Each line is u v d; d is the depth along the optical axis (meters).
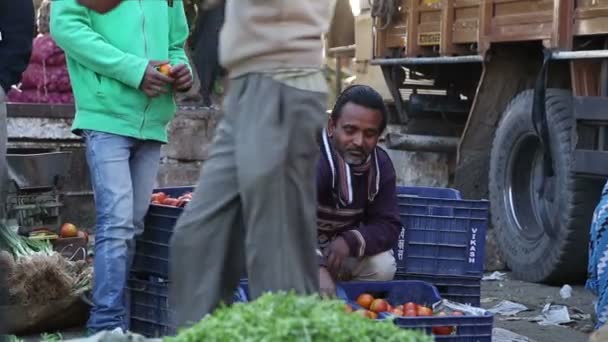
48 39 11.08
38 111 10.86
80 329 7.86
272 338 3.45
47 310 7.62
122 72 6.93
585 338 8.49
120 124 7.01
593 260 7.50
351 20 19.33
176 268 4.57
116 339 4.12
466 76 14.10
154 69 7.04
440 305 6.45
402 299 6.68
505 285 10.77
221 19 12.63
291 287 4.34
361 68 17.11
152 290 7.13
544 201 10.72
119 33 7.07
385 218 6.71
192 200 4.59
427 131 14.59
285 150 4.36
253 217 4.36
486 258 11.70
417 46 13.47
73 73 7.11
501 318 9.18
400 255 7.25
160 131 7.24
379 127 6.51
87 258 8.87
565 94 10.41
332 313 3.59
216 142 4.57
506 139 11.42
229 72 4.54
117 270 6.92
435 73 14.35
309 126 4.42
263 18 4.39
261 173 4.32
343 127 6.48
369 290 6.62
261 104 4.39
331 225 6.66
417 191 7.89
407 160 15.31
